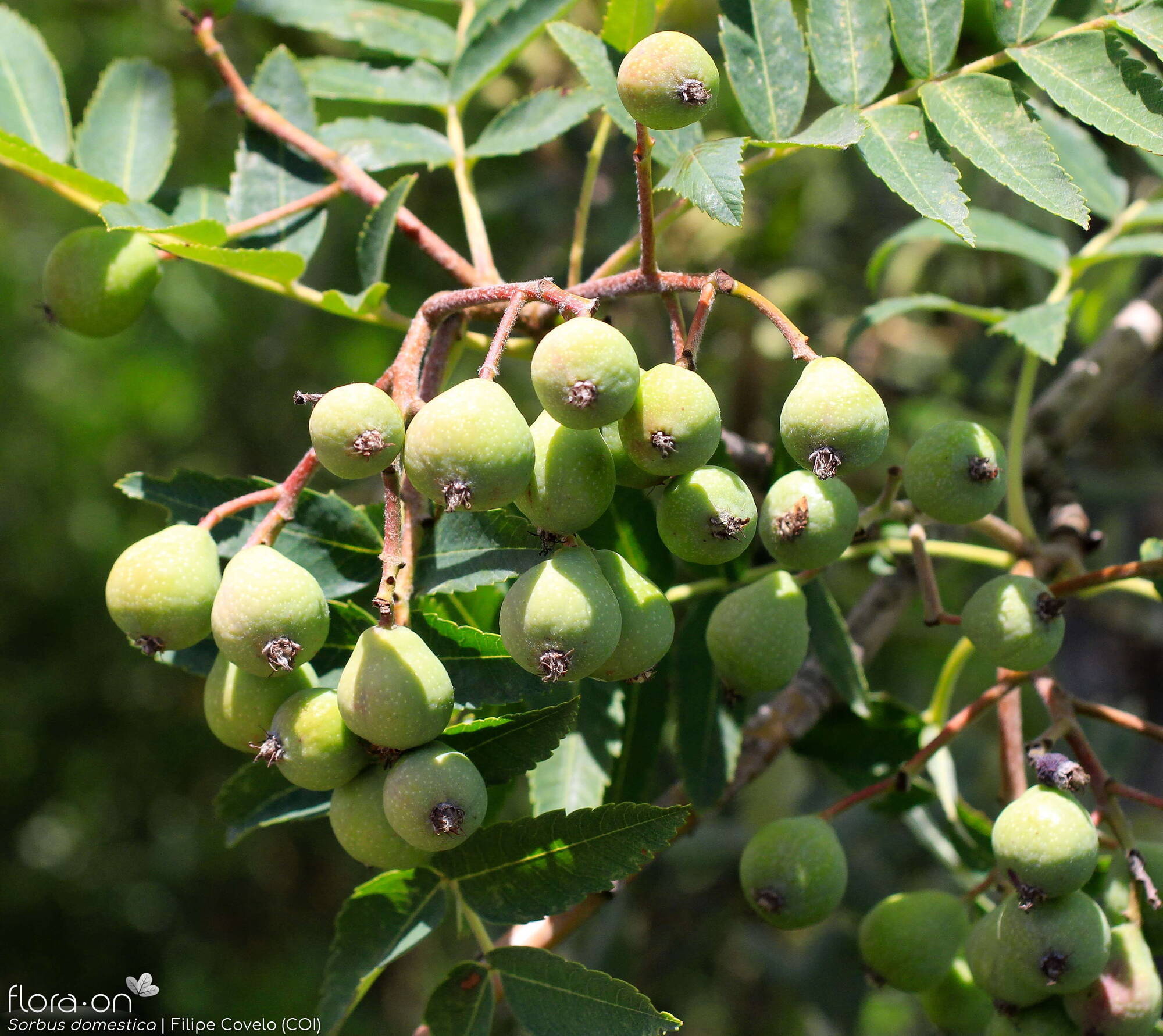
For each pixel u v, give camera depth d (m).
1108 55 2.19
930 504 2.24
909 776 2.44
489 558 2.12
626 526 2.63
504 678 2.03
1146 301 3.65
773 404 5.01
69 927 7.92
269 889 8.53
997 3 2.30
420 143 3.04
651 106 1.87
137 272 2.66
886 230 5.36
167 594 1.94
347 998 2.07
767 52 2.45
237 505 2.06
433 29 3.28
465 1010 2.08
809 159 5.16
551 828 2.03
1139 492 4.70
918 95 2.33
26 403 7.75
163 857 8.19
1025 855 2.06
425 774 1.80
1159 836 4.80
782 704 2.88
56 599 7.85
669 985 4.60
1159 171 3.31
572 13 4.78
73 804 7.96
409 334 2.04
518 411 1.81
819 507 2.06
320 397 1.86
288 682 2.00
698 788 2.58
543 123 3.01
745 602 2.28
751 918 4.51
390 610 1.81
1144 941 2.26
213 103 3.00
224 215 2.97
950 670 2.84
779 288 5.25
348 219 5.38
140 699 8.02
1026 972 2.12
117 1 5.97
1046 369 4.59
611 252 4.56
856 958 4.05
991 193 4.47
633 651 1.93
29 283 7.68
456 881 2.11
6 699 7.70
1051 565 2.73
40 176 2.76
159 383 7.52
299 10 3.18
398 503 1.89
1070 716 2.32
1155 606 4.76
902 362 5.66
